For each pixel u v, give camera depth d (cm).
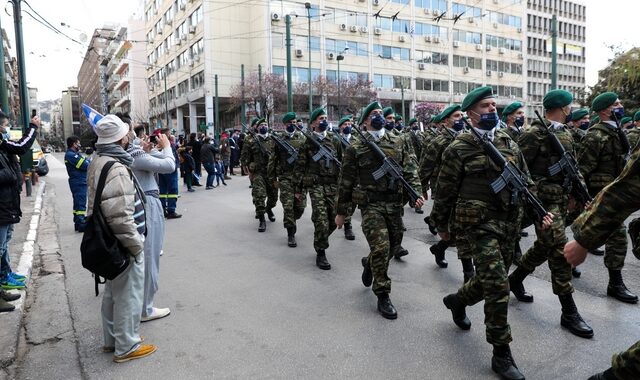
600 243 206
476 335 377
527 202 346
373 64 4544
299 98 3803
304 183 596
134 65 6819
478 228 330
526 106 5709
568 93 444
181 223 876
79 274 569
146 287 411
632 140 554
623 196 196
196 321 414
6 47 5359
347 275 540
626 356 204
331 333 385
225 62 4353
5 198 441
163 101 5734
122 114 418
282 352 354
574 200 440
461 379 312
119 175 321
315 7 4238
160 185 916
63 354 361
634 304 434
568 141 438
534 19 6103
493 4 5303
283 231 786
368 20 4506
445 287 492
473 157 334
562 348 351
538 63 6178
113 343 360
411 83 4766
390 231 434
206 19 4253
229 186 1492
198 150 1564
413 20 4738
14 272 529
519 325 391
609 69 2228
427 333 382
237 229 809
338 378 315
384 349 355
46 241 741
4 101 1185
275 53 4150
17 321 407
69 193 1398
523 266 429
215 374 325
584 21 6800
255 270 564
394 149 430
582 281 497
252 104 3712
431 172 658
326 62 4306
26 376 329
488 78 5319
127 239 321
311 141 598
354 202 437
